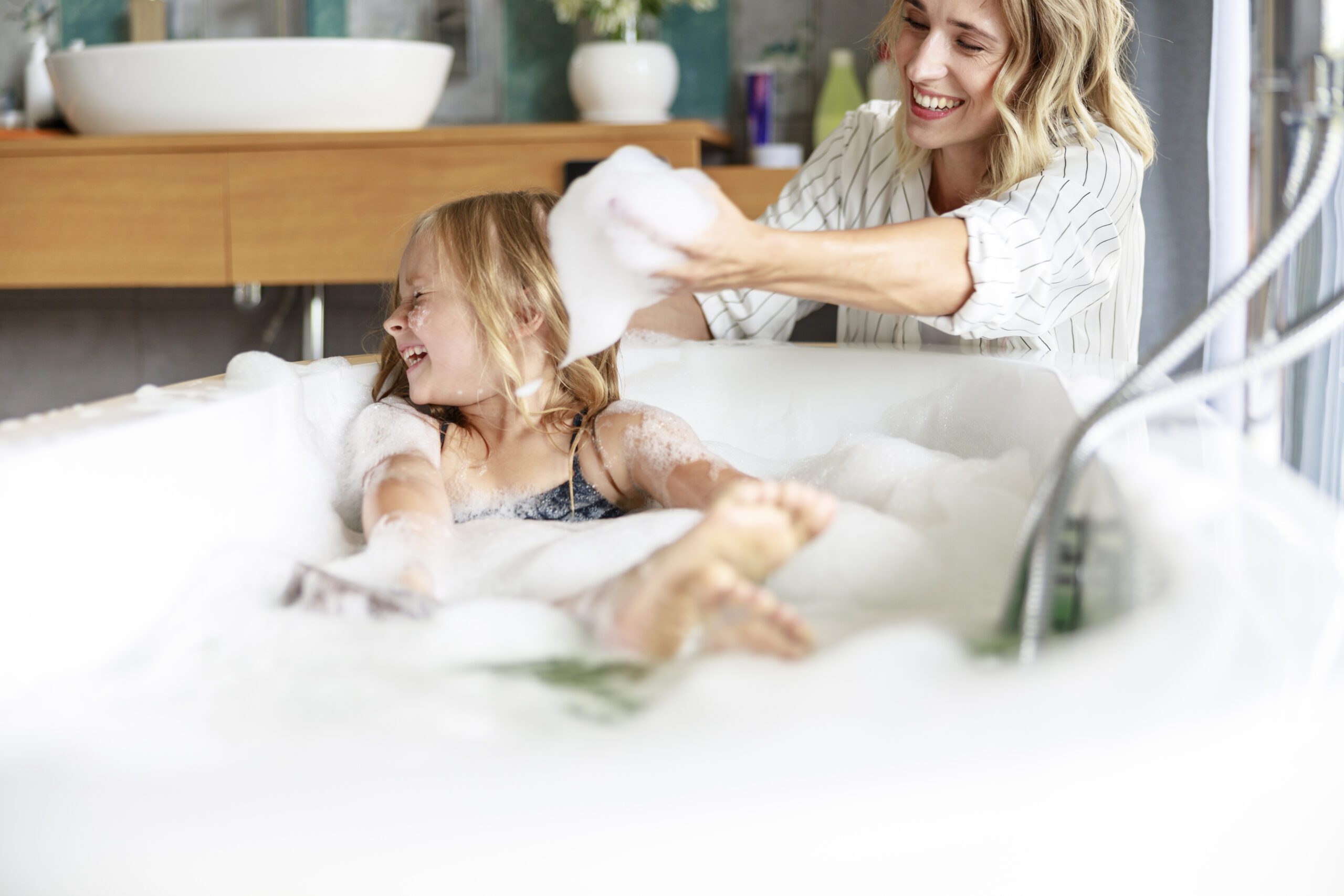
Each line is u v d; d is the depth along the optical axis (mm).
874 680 438
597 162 1750
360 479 917
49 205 1853
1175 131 1323
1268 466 554
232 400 748
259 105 1794
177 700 509
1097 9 1019
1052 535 452
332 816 268
